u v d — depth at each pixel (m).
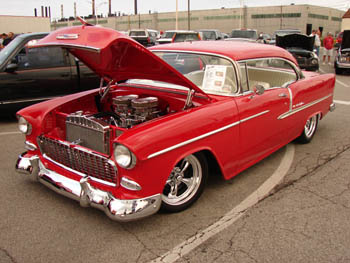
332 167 4.23
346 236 2.83
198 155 3.14
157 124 2.76
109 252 2.63
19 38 6.33
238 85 3.44
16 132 5.75
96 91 4.00
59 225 2.98
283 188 3.68
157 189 2.77
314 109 4.86
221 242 2.75
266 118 3.76
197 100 3.39
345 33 13.59
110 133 2.86
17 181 3.82
